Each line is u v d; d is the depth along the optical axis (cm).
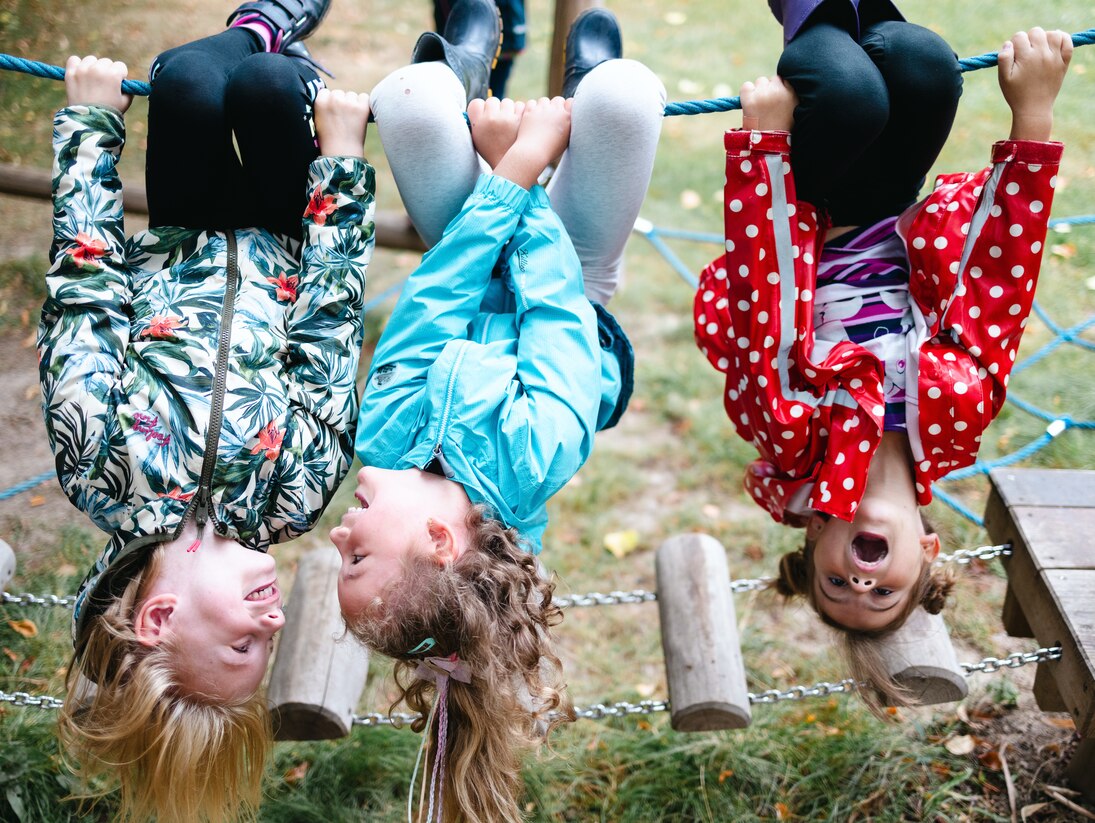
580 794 272
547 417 176
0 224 475
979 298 182
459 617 160
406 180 197
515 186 188
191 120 191
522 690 194
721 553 270
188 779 170
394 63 602
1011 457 322
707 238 356
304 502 184
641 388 414
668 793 270
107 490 177
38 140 514
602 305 214
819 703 289
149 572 173
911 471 192
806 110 178
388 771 275
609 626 328
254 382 183
